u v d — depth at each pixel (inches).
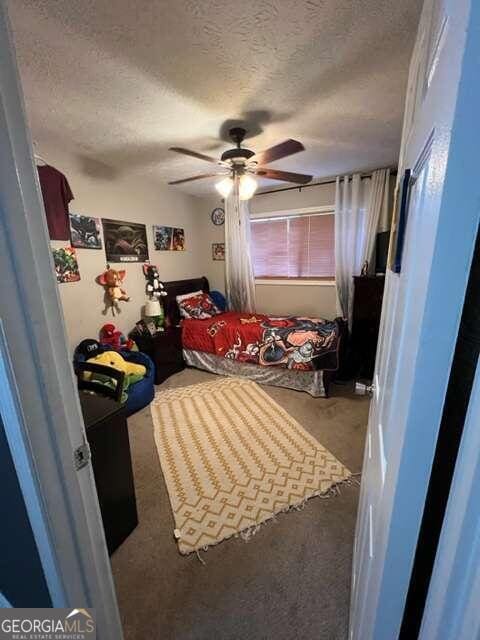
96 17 46.7
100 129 87.2
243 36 51.4
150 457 82.1
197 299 157.9
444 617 17.3
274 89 67.5
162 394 119.6
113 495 54.8
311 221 153.2
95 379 97.4
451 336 15.5
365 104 74.3
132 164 118.3
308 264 158.2
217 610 45.9
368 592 27.5
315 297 158.1
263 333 125.8
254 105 74.3
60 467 24.9
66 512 25.9
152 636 42.9
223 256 176.6
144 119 81.0
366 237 134.3
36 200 21.6
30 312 21.5
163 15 46.7
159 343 129.3
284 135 92.8
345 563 52.6
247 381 129.6
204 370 143.0
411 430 17.5
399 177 37.1
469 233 14.1
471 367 16.6
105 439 52.3
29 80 63.1
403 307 23.2
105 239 121.3
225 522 61.2
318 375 113.3
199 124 84.4
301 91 68.3
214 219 174.6
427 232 16.7
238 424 97.0
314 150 107.0
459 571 16.1
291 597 47.4
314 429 93.4
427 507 20.5
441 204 14.1
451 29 14.4
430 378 16.4
